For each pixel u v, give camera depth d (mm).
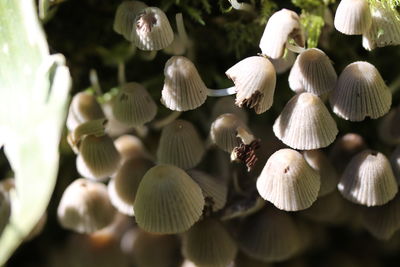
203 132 236
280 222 221
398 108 218
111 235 249
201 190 198
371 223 218
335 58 228
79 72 234
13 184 216
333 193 224
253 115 235
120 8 203
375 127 237
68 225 223
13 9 194
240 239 223
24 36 192
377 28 196
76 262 248
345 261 269
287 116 194
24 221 179
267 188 195
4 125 186
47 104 185
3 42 193
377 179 200
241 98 191
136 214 196
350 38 224
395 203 214
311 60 195
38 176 180
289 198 193
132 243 248
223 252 215
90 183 225
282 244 221
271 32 189
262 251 221
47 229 267
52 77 187
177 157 206
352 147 215
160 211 193
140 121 206
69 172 250
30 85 188
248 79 190
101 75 236
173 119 231
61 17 223
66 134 239
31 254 271
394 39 197
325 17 214
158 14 194
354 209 240
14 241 180
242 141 198
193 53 224
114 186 215
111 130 234
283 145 219
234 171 211
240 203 212
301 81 197
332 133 194
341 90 196
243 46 222
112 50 229
